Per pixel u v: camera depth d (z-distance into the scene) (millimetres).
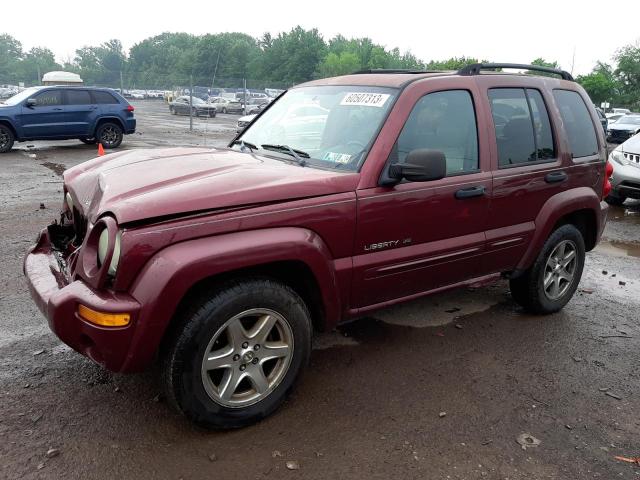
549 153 4480
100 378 3492
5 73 115250
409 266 3609
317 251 3082
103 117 15852
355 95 3830
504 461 2910
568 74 4965
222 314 2826
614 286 5809
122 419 3096
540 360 4027
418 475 2773
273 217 2947
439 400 3436
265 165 3439
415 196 3527
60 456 2783
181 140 19047
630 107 68188
